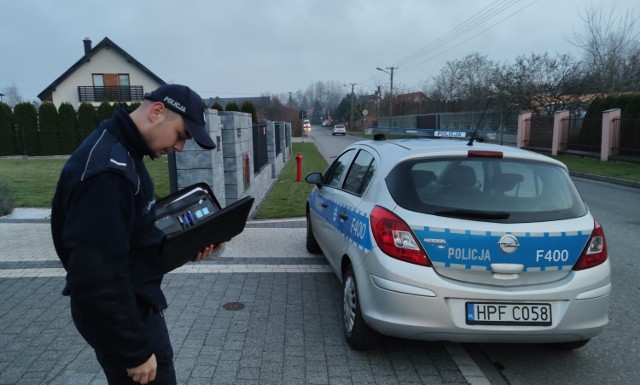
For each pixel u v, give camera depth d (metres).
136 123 1.73
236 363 3.36
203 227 1.96
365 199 3.69
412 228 3.13
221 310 4.29
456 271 3.08
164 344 1.95
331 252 4.47
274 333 3.84
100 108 27.06
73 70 40.84
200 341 3.68
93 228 1.49
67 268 1.54
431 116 41.38
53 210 1.65
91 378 3.10
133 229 1.69
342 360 3.45
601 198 11.14
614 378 3.34
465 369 3.38
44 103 26.16
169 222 2.13
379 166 3.74
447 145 3.89
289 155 25.48
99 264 1.49
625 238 7.30
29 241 6.66
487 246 3.06
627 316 4.41
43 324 3.94
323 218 4.94
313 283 5.03
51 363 3.30
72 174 1.54
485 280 3.08
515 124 26.66
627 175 14.17
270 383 3.12
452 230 3.09
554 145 21.69
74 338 3.69
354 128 86.44
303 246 6.54
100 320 1.53
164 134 1.76
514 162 3.51
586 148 20.12
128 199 1.58
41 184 13.12
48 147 26.33
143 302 1.80
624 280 5.38
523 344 3.84
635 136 17.31
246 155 9.11
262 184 11.70
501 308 3.05
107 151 1.59
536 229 3.11
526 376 3.36
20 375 3.15
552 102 25.70
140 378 1.69
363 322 3.44
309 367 3.34
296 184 13.68
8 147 25.98
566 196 3.37
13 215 8.45
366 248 3.36
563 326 3.08
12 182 13.54
